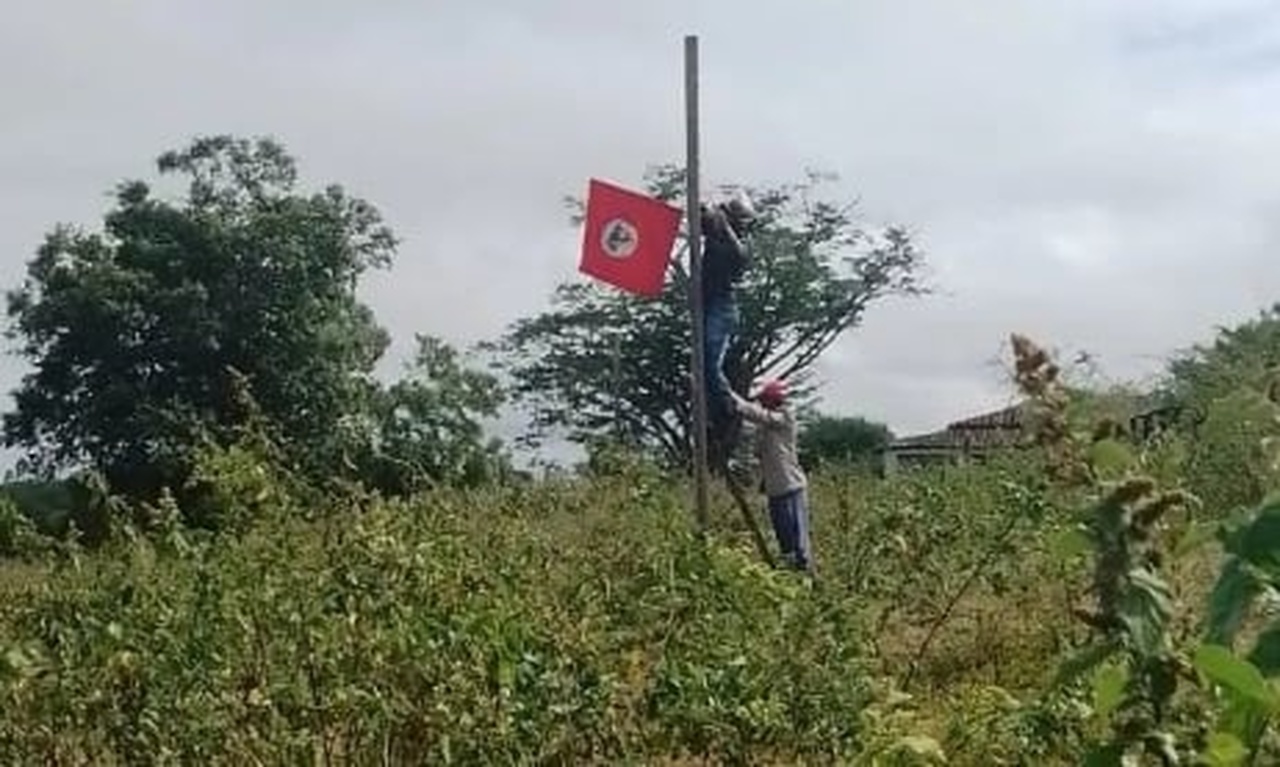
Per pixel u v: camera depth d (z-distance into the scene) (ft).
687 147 39.58
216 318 131.64
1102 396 15.21
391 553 20.42
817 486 55.21
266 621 19.84
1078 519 8.70
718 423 40.24
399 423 31.65
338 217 137.90
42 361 133.90
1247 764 8.59
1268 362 18.16
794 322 162.81
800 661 22.36
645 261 39.86
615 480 33.50
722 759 21.76
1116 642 8.62
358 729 19.31
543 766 20.26
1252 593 7.78
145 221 134.92
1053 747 18.22
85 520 25.99
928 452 69.21
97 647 19.69
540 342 147.95
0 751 19.21
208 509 23.39
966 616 33.19
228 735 19.07
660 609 23.61
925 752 17.19
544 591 22.70
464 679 19.33
